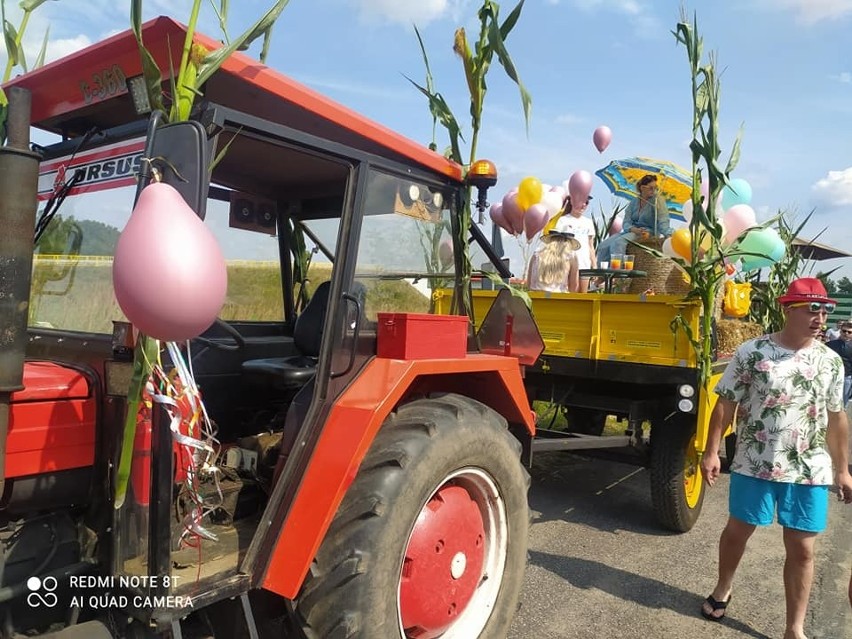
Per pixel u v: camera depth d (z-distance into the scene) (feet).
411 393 9.22
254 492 8.60
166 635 6.19
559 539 14.70
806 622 11.25
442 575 8.14
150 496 5.97
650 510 16.84
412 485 7.40
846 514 17.33
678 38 14.42
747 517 10.61
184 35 6.33
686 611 11.47
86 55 7.16
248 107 7.72
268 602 7.65
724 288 18.22
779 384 10.31
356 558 6.89
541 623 10.92
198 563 6.84
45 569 6.58
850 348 26.07
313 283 11.80
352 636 6.84
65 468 6.67
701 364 13.70
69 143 8.19
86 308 7.54
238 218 10.89
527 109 8.30
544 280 18.54
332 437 7.22
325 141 7.52
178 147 5.51
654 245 18.03
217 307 5.40
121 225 7.29
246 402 10.34
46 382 6.64
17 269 5.68
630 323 14.88
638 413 15.11
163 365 6.23
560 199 17.57
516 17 9.76
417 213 9.17
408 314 8.14
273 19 5.98
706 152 14.10
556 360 15.89
